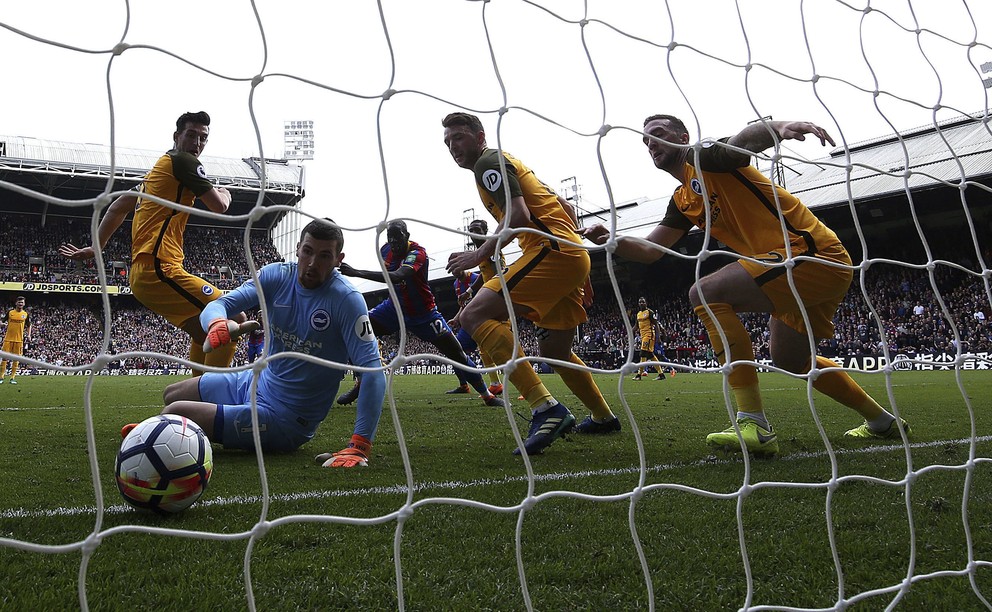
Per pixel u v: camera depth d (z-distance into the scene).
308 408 3.63
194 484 2.24
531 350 19.78
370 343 3.46
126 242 36.47
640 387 10.98
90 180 30.97
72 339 33.03
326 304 3.48
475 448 4.03
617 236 1.74
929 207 23.19
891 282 24.58
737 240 3.58
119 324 34.47
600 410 4.61
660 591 1.63
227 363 5.86
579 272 3.98
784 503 2.47
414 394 9.61
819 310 3.64
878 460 3.46
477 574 1.72
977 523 2.22
